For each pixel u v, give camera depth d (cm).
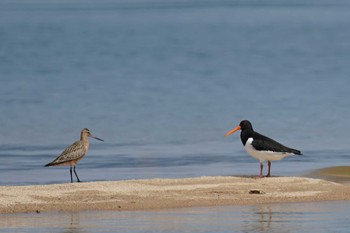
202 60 6794
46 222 1788
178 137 3309
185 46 8225
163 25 11400
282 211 1902
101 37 9356
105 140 3241
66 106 4203
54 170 2628
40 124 3644
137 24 11625
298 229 1730
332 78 5412
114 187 2119
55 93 4719
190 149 3031
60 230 1719
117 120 3759
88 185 2134
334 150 2983
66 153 2345
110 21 12306
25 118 3806
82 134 2378
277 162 2747
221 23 11800
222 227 1747
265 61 6656
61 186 2122
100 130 3491
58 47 8006
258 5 17800
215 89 4919
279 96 4547
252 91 4806
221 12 14738
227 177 2267
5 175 2544
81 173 2572
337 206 1961
